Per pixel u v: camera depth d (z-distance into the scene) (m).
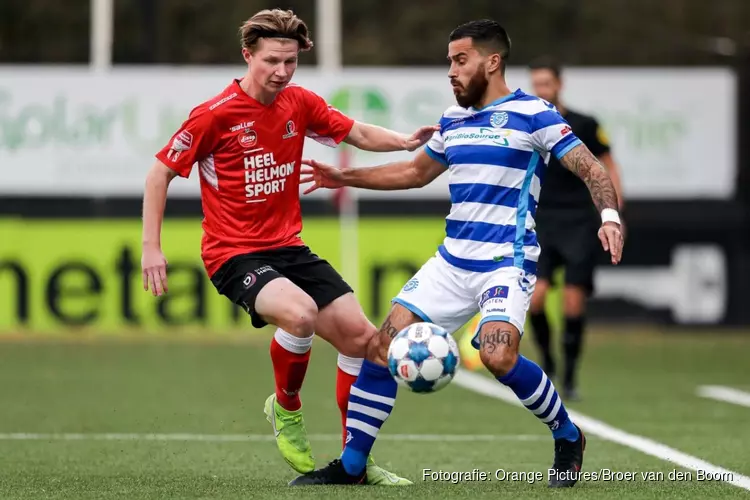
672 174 55.47
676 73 55.25
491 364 20.53
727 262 55.97
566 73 54.91
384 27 73.25
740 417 31.95
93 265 53.66
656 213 55.50
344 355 22.34
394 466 24.16
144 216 21.66
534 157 21.22
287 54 21.50
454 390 38.41
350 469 21.28
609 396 36.66
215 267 22.41
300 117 22.66
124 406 33.72
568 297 36.00
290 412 22.14
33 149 53.41
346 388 22.36
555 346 51.38
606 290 55.97
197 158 21.95
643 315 56.03
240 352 47.94
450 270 21.34
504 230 21.08
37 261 53.47
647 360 46.81
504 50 21.50
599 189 20.67
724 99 55.47
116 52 68.44
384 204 54.84
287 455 22.06
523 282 20.94
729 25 75.56
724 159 55.56
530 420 31.58
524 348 51.34
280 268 22.30
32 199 53.47
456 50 21.44
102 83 53.59
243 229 22.28
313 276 22.38
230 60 68.94
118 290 53.81
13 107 53.31
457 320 21.48
